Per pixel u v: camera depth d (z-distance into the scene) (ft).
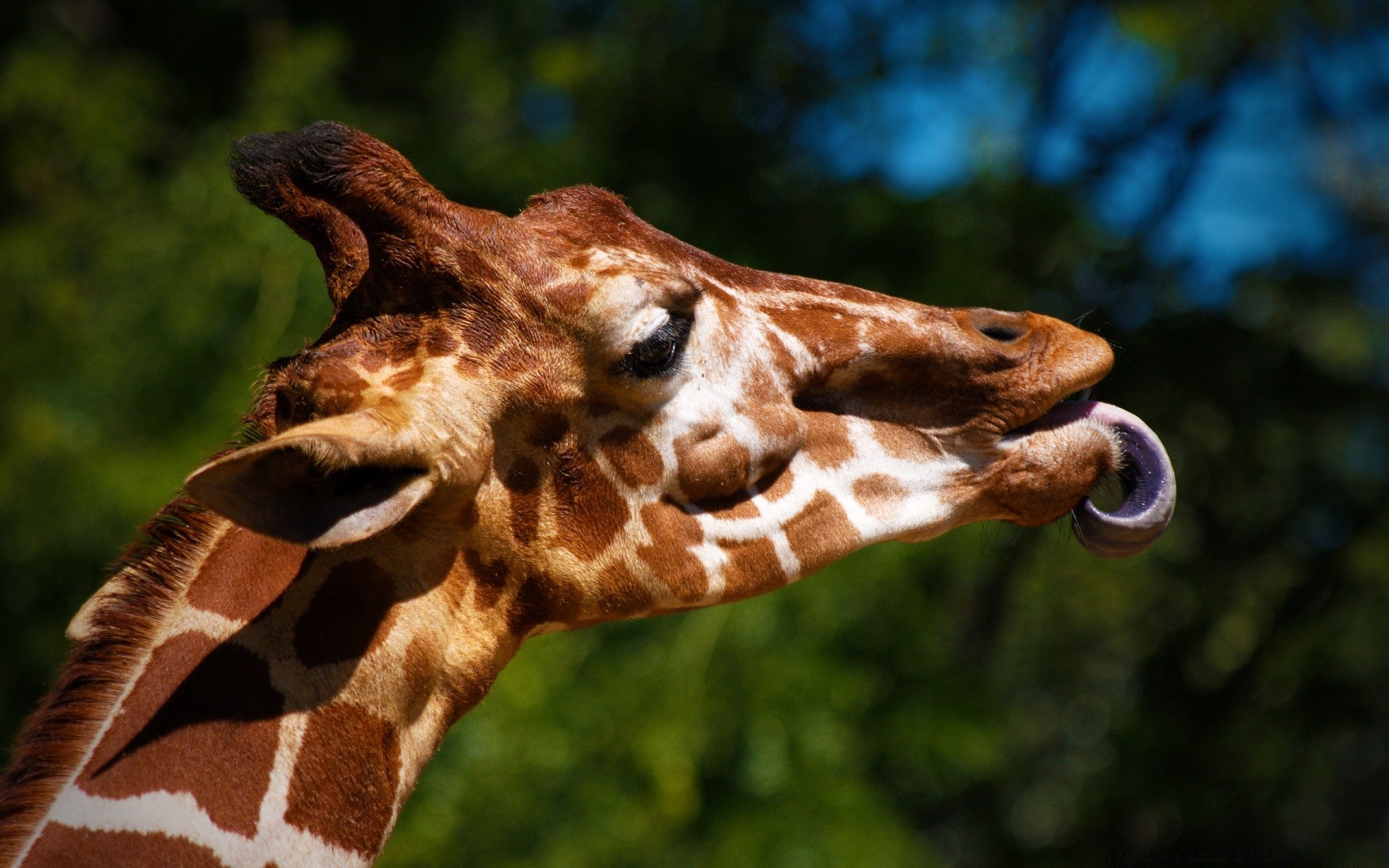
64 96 49.37
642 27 50.29
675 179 47.91
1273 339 59.31
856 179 49.06
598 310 15.47
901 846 42.01
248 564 14.99
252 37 55.01
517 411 15.42
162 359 42.73
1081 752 80.23
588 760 40.11
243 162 16.16
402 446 13.71
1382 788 75.72
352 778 14.48
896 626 45.47
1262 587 68.23
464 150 51.06
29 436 42.73
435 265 15.31
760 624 40.57
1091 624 81.46
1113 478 18.30
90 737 13.91
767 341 17.07
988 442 17.48
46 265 47.29
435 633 15.38
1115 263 56.24
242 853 13.62
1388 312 66.03
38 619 44.78
